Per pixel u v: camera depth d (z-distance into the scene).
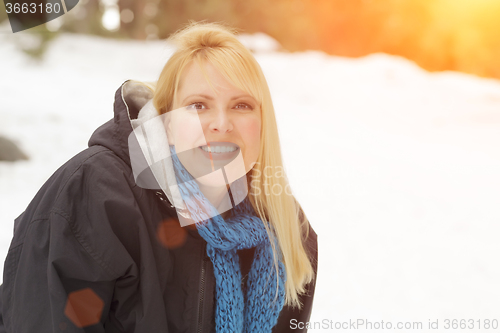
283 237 1.28
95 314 1.02
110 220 1.03
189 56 1.14
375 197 5.02
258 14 19.33
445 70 22.03
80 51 11.36
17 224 1.20
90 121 6.84
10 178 4.34
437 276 3.26
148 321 1.04
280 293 1.26
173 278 1.14
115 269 1.01
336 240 3.76
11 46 9.81
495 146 8.71
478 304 2.90
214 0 16.80
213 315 1.18
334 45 21.97
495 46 21.27
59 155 5.30
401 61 14.58
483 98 12.62
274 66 12.73
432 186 5.76
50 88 8.61
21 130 6.02
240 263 1.29
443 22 21.39
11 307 1.05
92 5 13.93
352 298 2.86
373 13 21.50
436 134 9.55
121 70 10.95
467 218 4.62
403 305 2.82
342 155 6.83
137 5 16.52
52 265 0.98
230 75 1.12
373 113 10.91
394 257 3.53
